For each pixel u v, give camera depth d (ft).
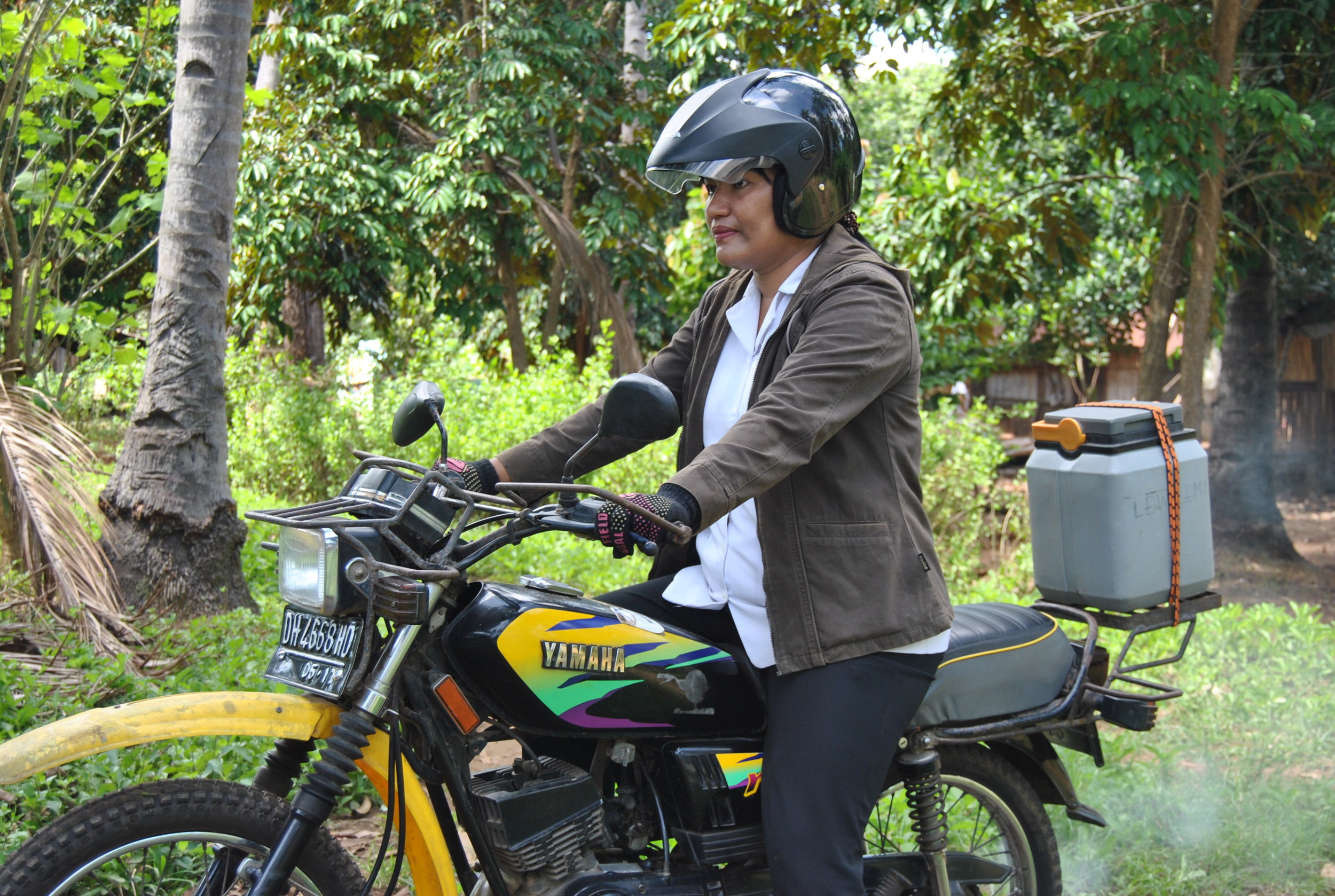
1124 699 8.36
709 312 8.11
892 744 7.10
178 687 12.75
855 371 6.67
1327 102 26.22
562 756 7.25
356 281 39.09
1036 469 9.18
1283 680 16.44
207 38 17.57
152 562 17.46
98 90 17.88
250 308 37.65
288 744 6.64
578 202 42.47
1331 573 28.86
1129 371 59.16
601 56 38.45
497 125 35.19
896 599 7.04
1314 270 39.52
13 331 17.65
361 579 6.14
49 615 15.05
